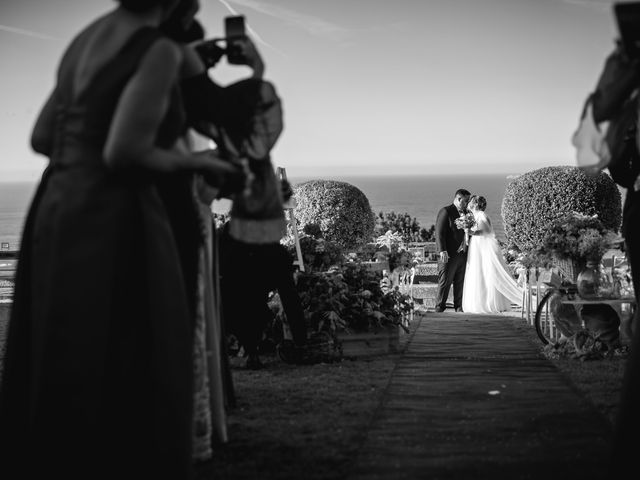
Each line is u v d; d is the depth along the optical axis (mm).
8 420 3660
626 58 3906
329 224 16172
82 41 3705
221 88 4117
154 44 3508
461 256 14773
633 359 3727
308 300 8672
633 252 5336
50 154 3893
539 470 4504
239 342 8289
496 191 167750
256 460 4703
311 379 7441
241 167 4086
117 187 3529
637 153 5617
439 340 10180
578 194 15148
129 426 3486
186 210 3934
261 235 4328
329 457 4773
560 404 6180
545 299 9516
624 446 3680
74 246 3475
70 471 3406
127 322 3512
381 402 6344
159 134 3637
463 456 4809
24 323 3684
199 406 4605
